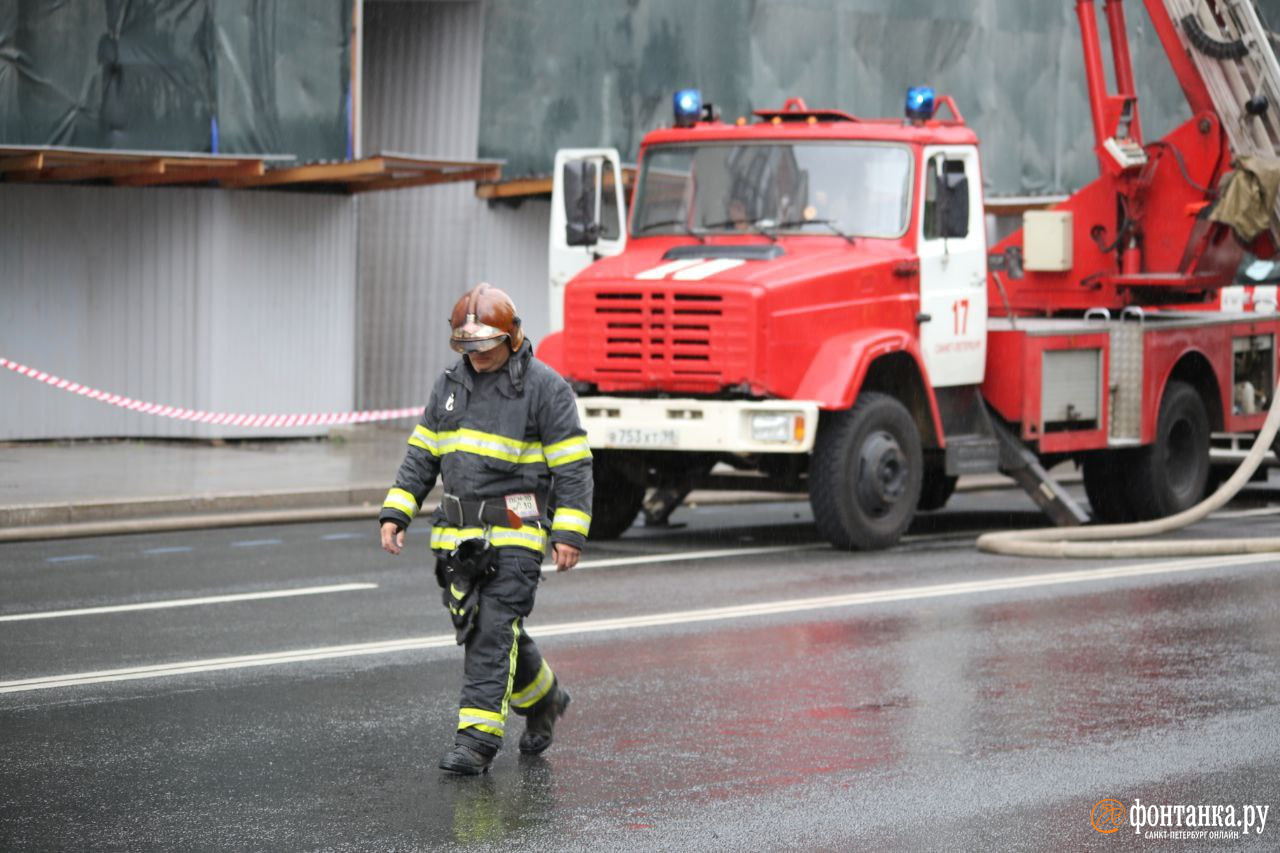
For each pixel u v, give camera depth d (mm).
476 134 38438
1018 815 10766
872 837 10289
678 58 41594
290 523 26031
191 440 34969
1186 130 28891
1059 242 29656
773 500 30781
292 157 33219
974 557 22547
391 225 40000
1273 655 15758
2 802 10891
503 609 11703
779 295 22062
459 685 14398
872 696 14031
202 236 34562
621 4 40406
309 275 36031
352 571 20938
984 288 24828
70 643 16141
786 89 44062
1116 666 15250
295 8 34562
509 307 11750
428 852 9922
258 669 14984
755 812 10789
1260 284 29000
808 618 17656
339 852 9906
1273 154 28000
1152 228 29344
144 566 21281
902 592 19375
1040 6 50125
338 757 12055
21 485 27391
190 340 34688
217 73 33500
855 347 22500
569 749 12352
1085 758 12125
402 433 38562
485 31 38312
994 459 24844
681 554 22766
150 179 33562
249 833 10266
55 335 33781
